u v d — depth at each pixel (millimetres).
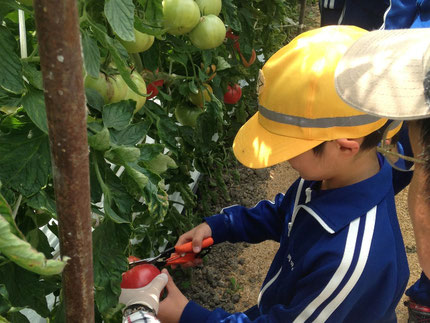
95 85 1193
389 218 1325
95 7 1176
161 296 1601
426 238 1017
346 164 1260
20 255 568
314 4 6023
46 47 554
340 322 1312
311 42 1217
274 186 3375
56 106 587
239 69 2361
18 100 983
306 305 1293
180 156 2215
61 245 694
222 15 2184
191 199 2359
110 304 1167
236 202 3215
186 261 1700
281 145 1256
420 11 2096
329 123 1184
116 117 1101
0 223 559
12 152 984
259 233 1772
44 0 530
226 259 2801
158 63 1758
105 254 1161
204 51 1802
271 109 1244
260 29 3156
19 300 1056
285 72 1211
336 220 1271
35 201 995
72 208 657
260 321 1394
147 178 1041
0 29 889
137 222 2076
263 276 2727
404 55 978
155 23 1196
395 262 1287
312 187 1455
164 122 1620
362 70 995
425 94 898
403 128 1743
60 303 1206
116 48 1047
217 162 2557
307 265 1318
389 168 1357
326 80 1167
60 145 613
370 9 2990
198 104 1998
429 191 971
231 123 3363
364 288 1261
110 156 1040
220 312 1475
